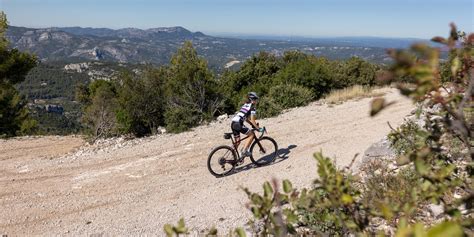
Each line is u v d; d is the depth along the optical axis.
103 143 13.92
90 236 5.85
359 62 24.72
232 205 6.68
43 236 5.97
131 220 6.40
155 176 8.69
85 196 7.63
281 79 21.00
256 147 10.39
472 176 1.77
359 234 1.68
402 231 0.92
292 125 13.20
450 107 1.44
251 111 8.52
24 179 8.86
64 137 15.75
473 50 1.29
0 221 6.55
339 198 1.65
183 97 16.28
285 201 1.94
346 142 10.46
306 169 8.36
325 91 21.25
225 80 24.64
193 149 10.81
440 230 0.78
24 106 20.61
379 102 1.13
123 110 15.66
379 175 5.24
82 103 38.88
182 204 6.98
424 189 1.62
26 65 20.78
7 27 20.17
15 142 14.12
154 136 13.57
